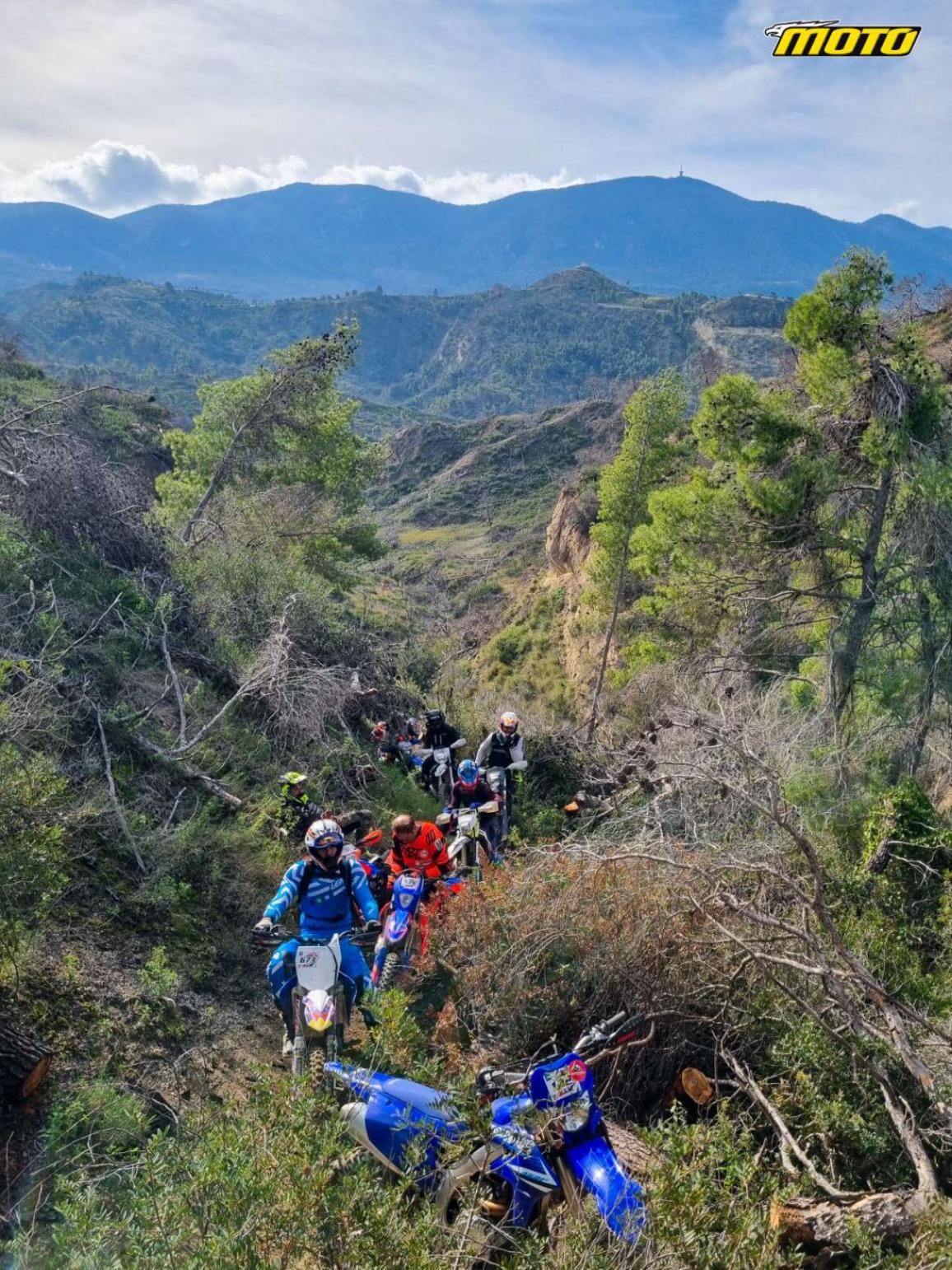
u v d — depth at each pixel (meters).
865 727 14.68
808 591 16.09
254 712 11.59
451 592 76.62
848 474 16.03
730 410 16.02
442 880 7.74
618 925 6.46
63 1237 3.63
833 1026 6.06
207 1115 5.31
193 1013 6.56
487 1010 6.21
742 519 16.56
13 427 13.20
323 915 6.27
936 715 14.81
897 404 14.70
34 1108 5.17
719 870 7.11
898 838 9.27
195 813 9.01
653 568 18.09
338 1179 4.18
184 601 12.77
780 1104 5.48
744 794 7.42
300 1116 3.96
